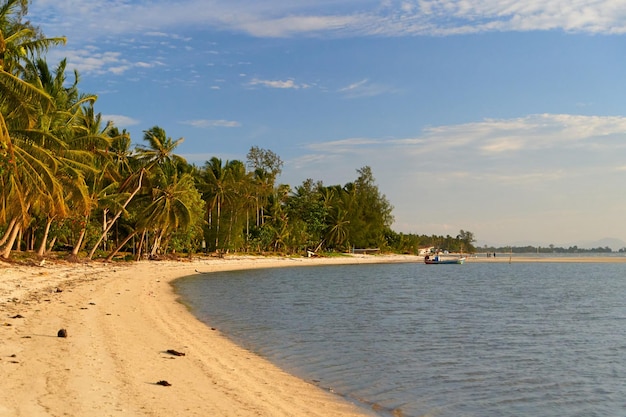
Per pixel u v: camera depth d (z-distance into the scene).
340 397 12.55
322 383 13.81
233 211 90.56
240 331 21.91
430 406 12.46
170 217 63.38
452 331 24.42
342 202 130.00
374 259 135.62
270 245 114.06
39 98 26.69
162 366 13.34
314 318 27.73
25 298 24.30
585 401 13.42
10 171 30.50
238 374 13.66
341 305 35.16
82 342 14.97
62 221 54.25
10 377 10.59
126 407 9.47
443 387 14.26
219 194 86.56
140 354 14.45
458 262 135.00
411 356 18.27
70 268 45.31
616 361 18.19
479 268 111.94
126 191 65.19
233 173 92.06
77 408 9.03
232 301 34.31
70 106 45.59
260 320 25.92
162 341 17.00
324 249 134.00
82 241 61.47
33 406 8.86
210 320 24.64
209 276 59.62
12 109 27.27
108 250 75.69
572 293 48.38
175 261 75.31
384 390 13.59
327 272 82.50
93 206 51.66
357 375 15.05
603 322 28.39
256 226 104.38
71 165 42.34
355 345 20.00
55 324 17.59
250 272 73.31
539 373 16.22
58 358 12.68
